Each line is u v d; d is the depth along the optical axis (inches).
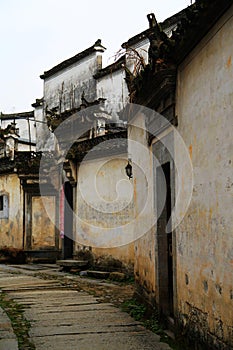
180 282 227.8
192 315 205.9
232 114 165.2
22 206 734.5
